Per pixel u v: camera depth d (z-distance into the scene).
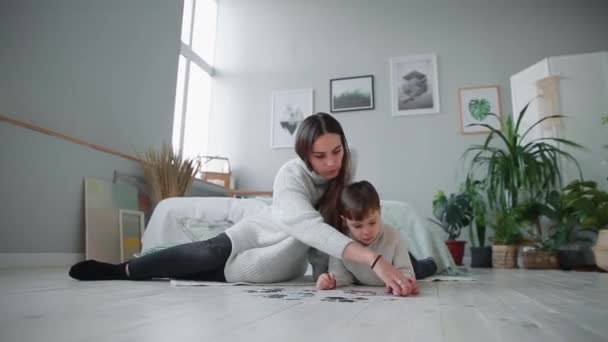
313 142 1.20
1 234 2.04
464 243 3.45
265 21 4.85
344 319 0.66
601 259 2.47
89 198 2.54
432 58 4.26
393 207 2.09
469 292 1.16
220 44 4.91
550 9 4.08
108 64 2.84
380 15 4.52
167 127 3.55
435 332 0.57
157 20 3.46
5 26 2.09
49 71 2.34
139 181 3.04
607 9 3.94
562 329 0.60
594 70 3.29
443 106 4.13
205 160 4.51
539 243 3.10
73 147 2.48
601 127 3.21
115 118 2.89
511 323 0.65
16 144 2.12
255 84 4.71
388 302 0.90
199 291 1.10
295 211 1.18
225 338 0.51
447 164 4.01
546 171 3.20
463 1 4.31
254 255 1.31
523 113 3.28
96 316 0.67
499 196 3.42
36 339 0.49
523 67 4.03
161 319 0.64
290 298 0.94
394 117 4.23
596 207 2.65
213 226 2.06
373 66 4.42
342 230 1.33
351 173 1.38
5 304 0.80
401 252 1.32
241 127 4.63
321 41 4.63
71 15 2.52
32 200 2.20
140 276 1.38
